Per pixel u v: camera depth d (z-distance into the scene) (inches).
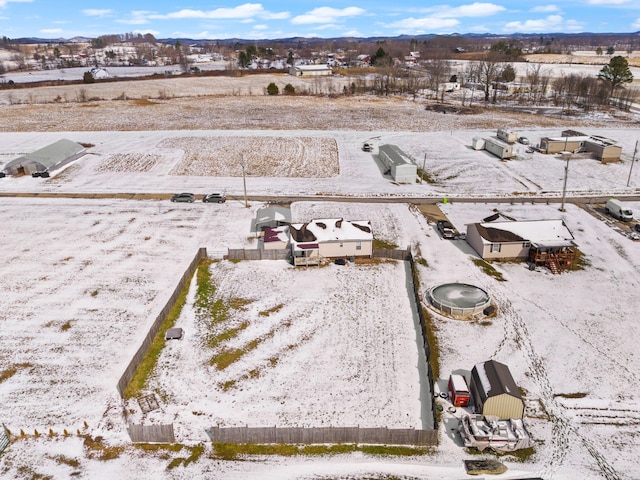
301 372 1159.0
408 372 1161.4
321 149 3083.2
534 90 5108.3
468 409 1051.9
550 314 1384.1
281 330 1317.7
